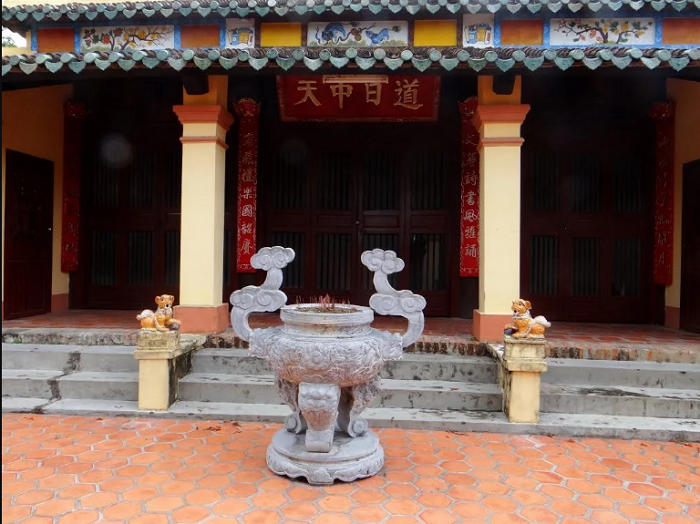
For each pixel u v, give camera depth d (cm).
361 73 505
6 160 655
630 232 733
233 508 314
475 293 736
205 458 384
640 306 730
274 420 459
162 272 780
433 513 312
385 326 671
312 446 348
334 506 318
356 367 338
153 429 439
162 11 595
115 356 530
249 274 755
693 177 649
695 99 646
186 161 570
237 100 721
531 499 330
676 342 570
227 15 598
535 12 575
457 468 374
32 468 364
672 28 581
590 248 743
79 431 433
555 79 730
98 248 789
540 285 746
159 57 485
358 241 768
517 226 548
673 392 477
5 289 657
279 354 344
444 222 756
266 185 762
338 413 394
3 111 645
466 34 601
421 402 480
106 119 776
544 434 439
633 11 579
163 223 779
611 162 734
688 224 659
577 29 590
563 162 741
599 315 737
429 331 623
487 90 551
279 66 489
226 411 467
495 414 465
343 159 769
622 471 372
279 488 340
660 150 703
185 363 512
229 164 758
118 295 784
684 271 666
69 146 767
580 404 467
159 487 339
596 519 308
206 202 569
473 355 539
